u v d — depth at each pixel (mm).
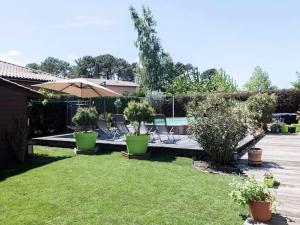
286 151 10148
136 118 9656
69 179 7102
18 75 18125
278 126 15562
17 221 4781
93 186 6523
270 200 4758
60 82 14008
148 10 42312
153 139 12500
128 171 7809
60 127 16172
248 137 12664
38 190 6305
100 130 13758
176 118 21859
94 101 21781
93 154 10391
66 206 5387
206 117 8578
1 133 9133
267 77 49750
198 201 5559
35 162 9266
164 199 5684
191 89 35125
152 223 4672
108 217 4906
